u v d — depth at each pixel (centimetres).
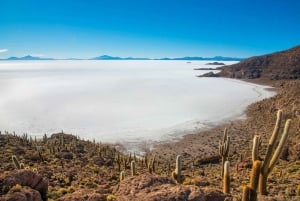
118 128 9275
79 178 2989
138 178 1238
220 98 16112
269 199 1452
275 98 11475
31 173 1305
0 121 10388
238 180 2605
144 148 6812
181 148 6656
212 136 7675
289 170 3225
